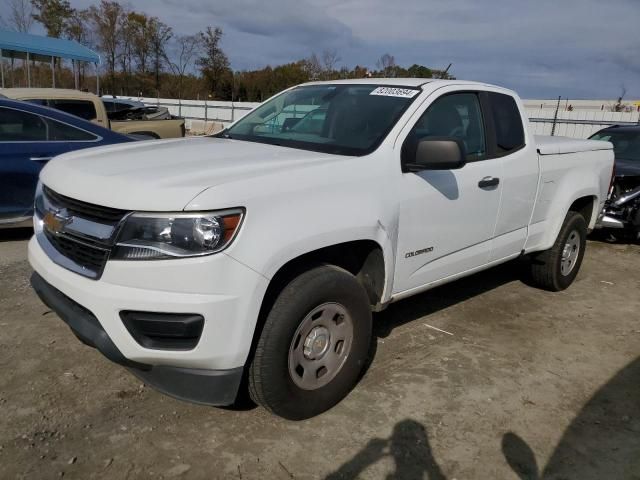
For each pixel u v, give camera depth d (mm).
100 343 2547
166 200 2420
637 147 8320
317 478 2605
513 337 4348
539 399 3443
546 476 2732
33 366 3402
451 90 3871
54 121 5906
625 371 3900
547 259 5184
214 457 2699
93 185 2656
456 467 2752
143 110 14109
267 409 2895
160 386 2652
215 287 2434
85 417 2941
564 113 19875
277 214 2625
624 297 5523
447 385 3521
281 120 4078
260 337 2713
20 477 2473
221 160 2990
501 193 4156
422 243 3545
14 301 4316
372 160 3197
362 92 3920
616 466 2842
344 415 3115
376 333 4238
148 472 2566
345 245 3105
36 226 3180
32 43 15305
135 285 2443
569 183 5016
